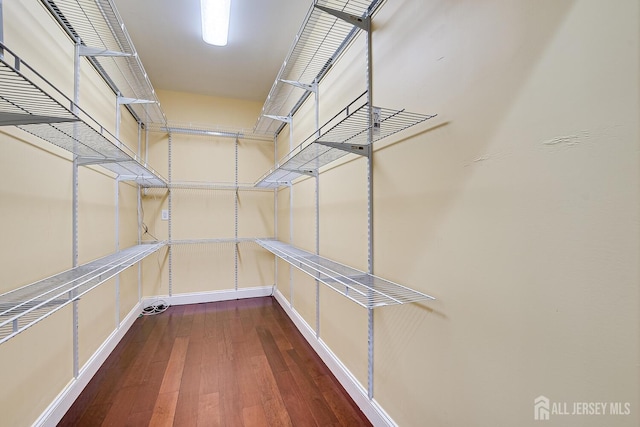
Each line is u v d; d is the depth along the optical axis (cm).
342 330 186
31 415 132
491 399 87
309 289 248
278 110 297
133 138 304
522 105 77
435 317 109
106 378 190
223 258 362
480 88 90
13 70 79
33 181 138
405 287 125
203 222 353
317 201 226
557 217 69
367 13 153
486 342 88
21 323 114
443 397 105
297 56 197
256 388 179
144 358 216
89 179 197
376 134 132
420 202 117
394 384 134
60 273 158
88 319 190
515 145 79
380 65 145
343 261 183
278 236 369
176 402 166
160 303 334
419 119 117
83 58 187
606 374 61
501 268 83
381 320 145
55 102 97
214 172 357
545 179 72
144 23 223
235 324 283
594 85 62
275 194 381
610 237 60
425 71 114
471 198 93
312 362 211
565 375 68
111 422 150
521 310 78
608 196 60
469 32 94
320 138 152
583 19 64
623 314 58
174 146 343
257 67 289
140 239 325
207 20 208
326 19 160
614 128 59
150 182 304
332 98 201
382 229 143
